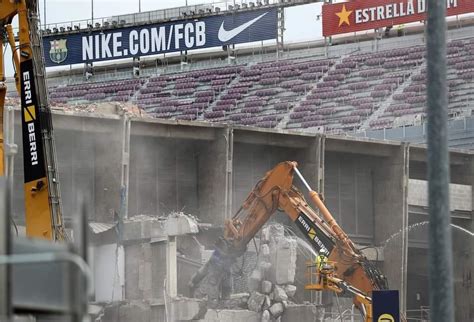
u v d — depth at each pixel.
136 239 167.75
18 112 178.12
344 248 144.88
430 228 49.75
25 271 41.47
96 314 157.75
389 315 131.38
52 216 111.44
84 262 40.56
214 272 156.88
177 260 175.12
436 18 50.34
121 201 186.12
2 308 40.34
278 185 152.25
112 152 190.38
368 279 142.88
